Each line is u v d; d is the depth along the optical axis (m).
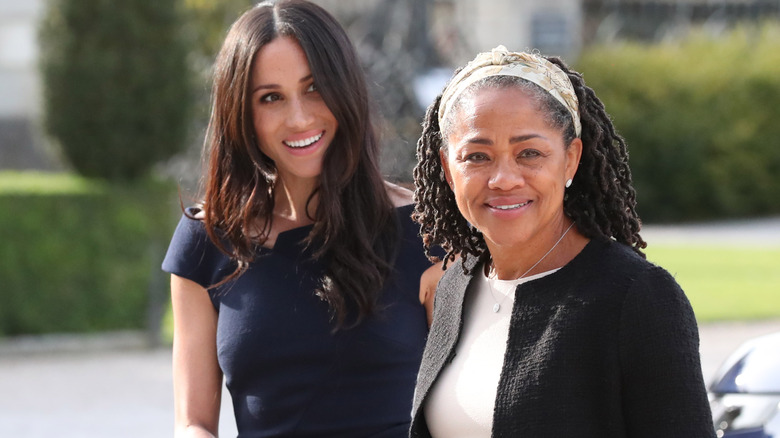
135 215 24.80
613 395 5.46
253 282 7.96
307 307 7.86
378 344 7.80
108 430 17.83
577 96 5.96
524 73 5.71
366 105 8.09
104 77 25.78
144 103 25.97
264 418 7.85
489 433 5.84
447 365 6.24
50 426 18.02
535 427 5.54
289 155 7.98
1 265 24.14
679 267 33.28
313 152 7.98
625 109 48.56
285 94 7.89
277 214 8.31
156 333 24.14
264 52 7.85
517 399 5.61
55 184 25.16
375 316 7.82
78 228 24.52
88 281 24.56
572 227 6.00
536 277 5.94
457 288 6.44
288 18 7.90
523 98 5.66
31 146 46.44
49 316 24.38
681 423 5.27
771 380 8.16
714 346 22.22
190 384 8.09
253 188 8.11
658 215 49.50
